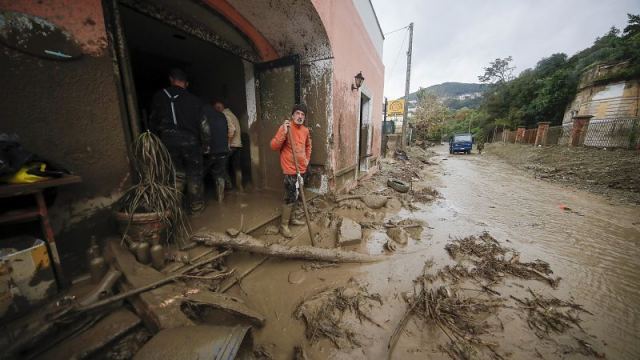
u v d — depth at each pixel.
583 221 4.06
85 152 1.79
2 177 1.26
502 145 20.09
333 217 3.72
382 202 4.62
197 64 4.64
